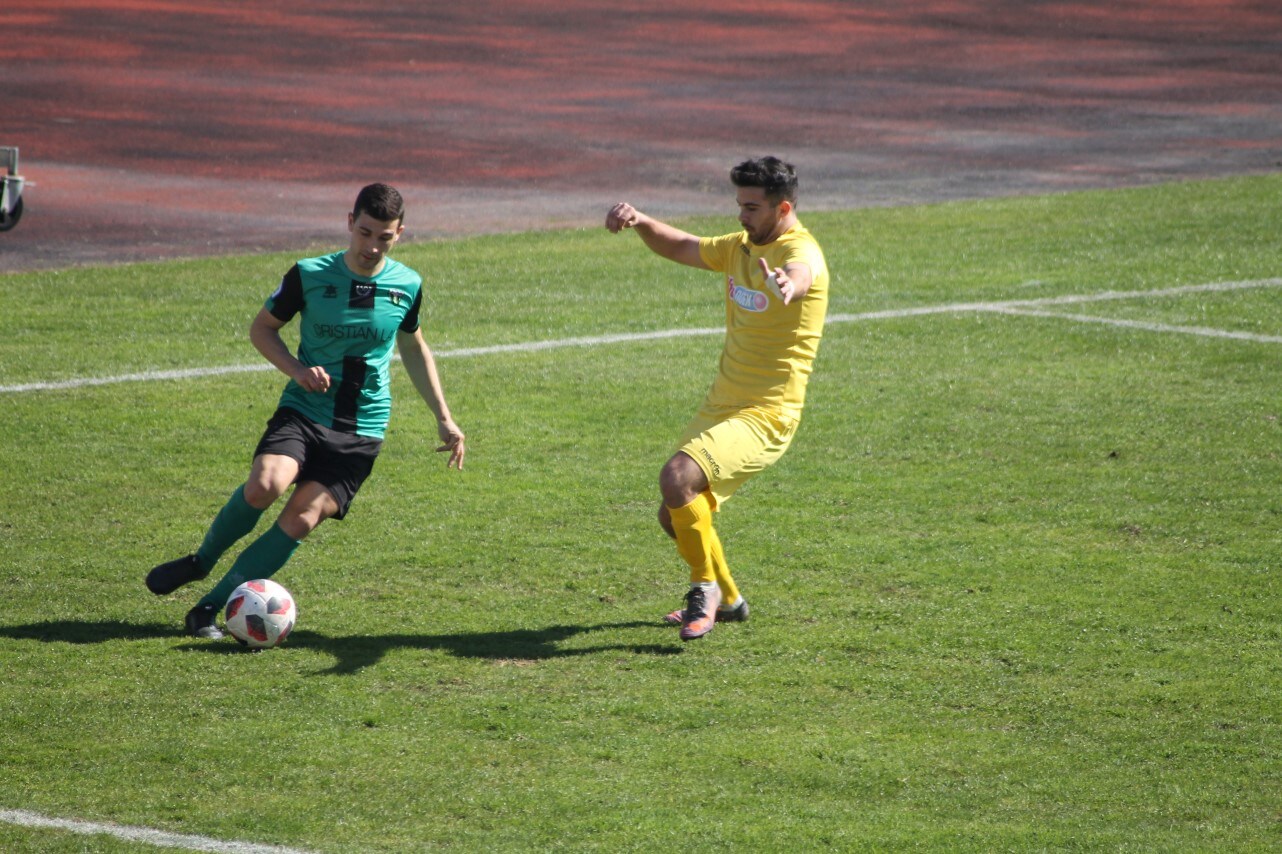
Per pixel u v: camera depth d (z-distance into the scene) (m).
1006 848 16.02
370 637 21.70
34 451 31.02
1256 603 23.36
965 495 28.98
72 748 18.00
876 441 32.75
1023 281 50.53
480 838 16.08
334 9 117.12
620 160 75.38
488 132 81.19
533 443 32.47
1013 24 122.25
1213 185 68.50
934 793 17.30
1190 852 15.98
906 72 102.88
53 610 22.52
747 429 21.27
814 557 25.44
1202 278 50.66
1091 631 22.22
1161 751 18.41
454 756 18.00
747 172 20.83
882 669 20.84
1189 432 33.50
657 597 23.61
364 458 22.00
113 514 27.22
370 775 17.48
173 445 31.73
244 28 108.19
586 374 38.72
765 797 17.11
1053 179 72.31
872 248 56.12
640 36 112.25
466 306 46.50
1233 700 19.84
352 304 21.39
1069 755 18.30
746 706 19.56
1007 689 20.22
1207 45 115.44
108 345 40.47
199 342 41.09
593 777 17.52
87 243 55.91
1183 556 25.58
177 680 20.00
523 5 122.12
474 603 23.20
